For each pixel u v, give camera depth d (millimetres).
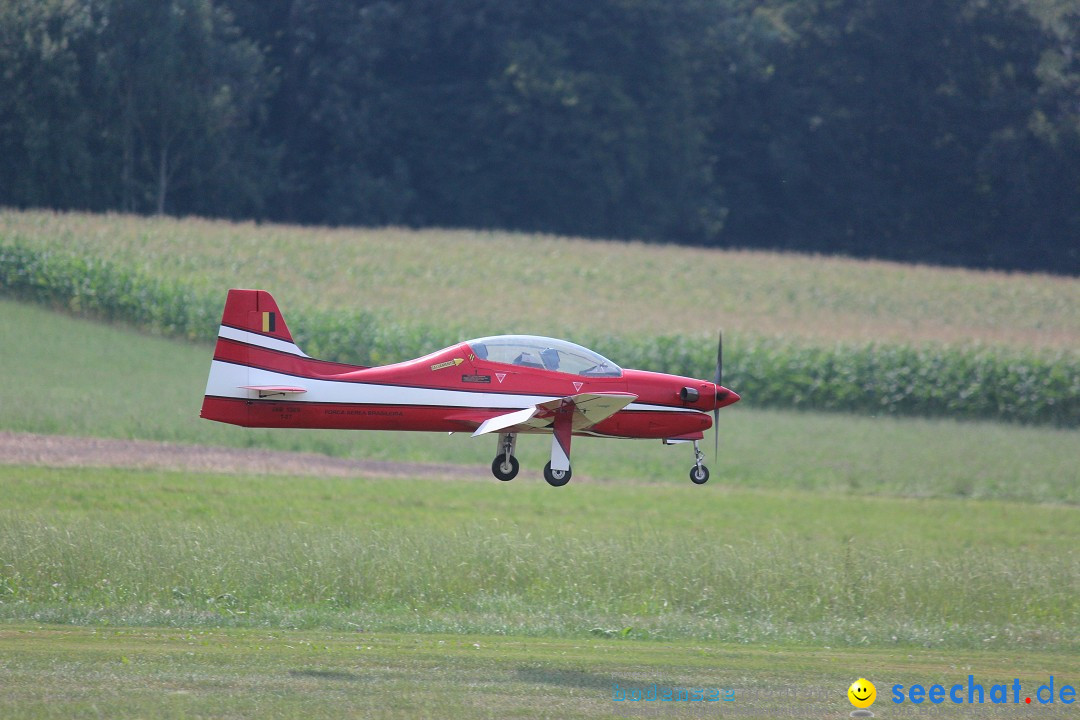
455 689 37062
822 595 56500
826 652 47844
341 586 53938
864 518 88188
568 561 58531
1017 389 144000
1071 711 38906
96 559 53688
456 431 52094
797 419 136000
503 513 81312
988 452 121188
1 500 72375
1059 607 56500
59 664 38156
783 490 100438
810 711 36906
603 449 112312
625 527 77938
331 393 51375
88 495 76312
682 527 80375
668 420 53938
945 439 127875
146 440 99500
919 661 46281
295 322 142875
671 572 57688
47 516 65625
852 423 135500
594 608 54000
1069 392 142750
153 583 52625
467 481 94188
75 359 130000
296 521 72125
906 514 91000
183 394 117812
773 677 41375
